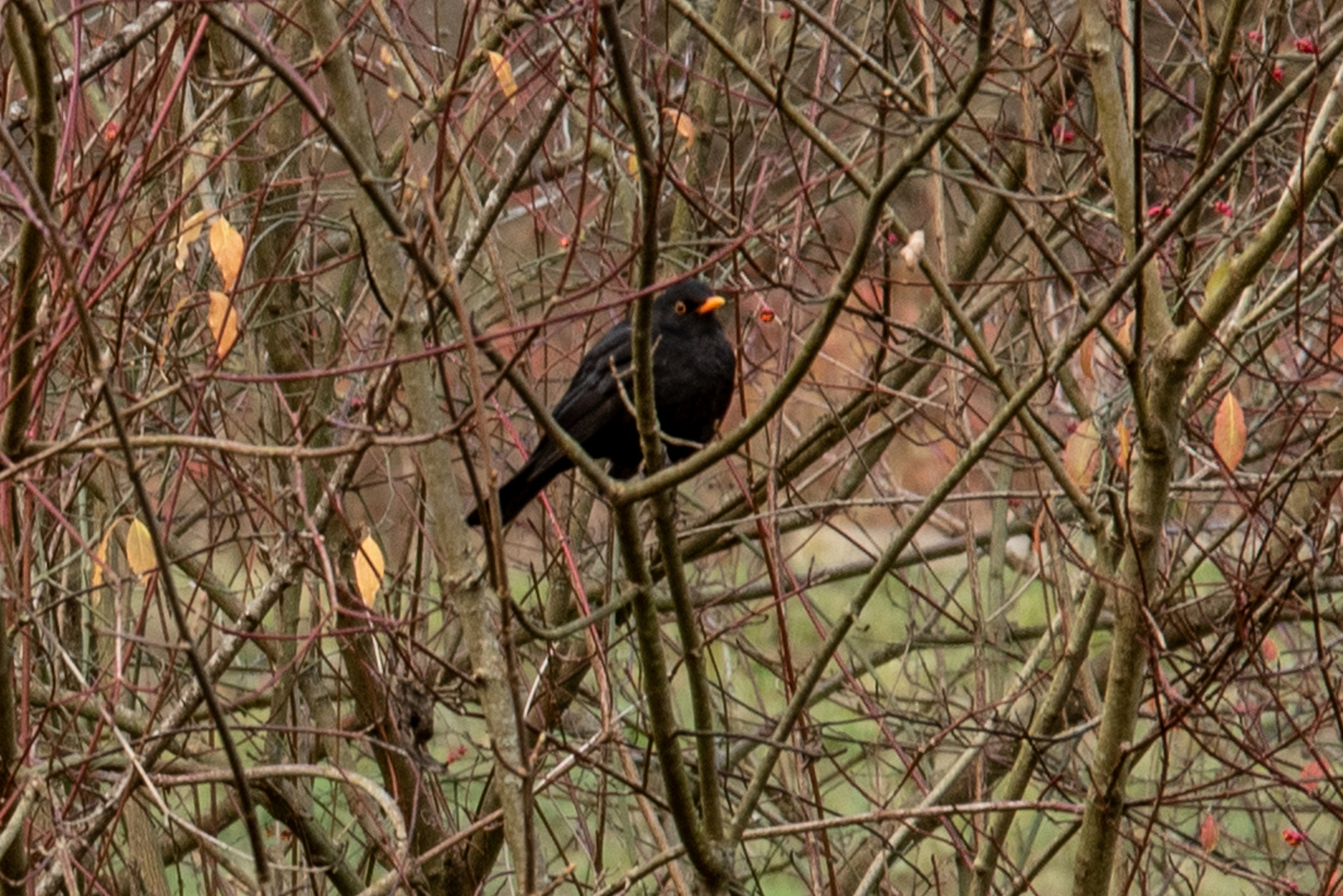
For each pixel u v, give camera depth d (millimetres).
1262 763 7656
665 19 10781
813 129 7121
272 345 10805
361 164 5766
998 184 7754
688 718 15945
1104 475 9445
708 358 10250
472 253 8625
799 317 11844
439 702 10242
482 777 12102
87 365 8805
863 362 12398
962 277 11414
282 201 10586
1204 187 6836
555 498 12062
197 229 7895
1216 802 11141
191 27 8242
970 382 11844
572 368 14727
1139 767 13352
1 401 7320
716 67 11438
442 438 6336
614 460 10734
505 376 6535
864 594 7820
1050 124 10938
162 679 8891
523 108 10102
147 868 9922
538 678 8570
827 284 13414
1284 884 8602
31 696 9750
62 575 9875
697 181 11211
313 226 10734
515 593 15062
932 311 11336
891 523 18844
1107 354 11227
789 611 17047
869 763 13242
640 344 6746
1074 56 9789
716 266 11000
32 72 6293
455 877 10977
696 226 11586
